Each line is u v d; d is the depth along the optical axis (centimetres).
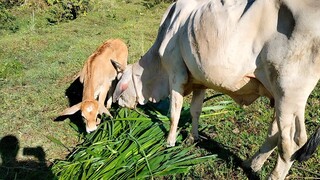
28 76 774
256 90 403
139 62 543
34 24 1156
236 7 371
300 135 372
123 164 475
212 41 379
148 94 552
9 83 748
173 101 477
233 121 577
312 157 484
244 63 373
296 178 455
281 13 344
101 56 641
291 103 359
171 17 471
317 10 324
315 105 608
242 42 367
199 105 502
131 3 1421
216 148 513
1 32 1123
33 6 1345
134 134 527
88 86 602
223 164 481
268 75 365
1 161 534
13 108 659
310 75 343
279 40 345
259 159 452
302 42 333
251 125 563
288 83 351
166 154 485
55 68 810
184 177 462
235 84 393
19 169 517
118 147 509
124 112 582
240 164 481
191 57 408
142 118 547
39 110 654
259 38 359
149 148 502
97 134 556
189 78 459
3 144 569
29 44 980
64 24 1184
